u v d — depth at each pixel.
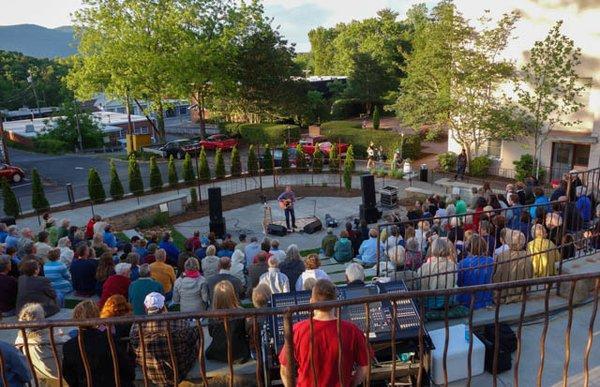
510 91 22.77
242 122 41.47
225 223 18.52
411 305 4.71
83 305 4.32
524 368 4.86
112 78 33.53
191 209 21.33
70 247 11.64
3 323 2.89
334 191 23.45
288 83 38.81
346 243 11.48
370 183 17.78
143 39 33.19
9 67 89.00
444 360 3.35
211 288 6.98
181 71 32.94
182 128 51.03
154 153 34.91
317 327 3.04
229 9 36.12
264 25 37.69
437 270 5.80
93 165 33.28
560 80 20.38
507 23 21.69
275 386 4.73
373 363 4.54
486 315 5.62
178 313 2.90
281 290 6.96
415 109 25.66
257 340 3.24
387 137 30.53
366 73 46.31
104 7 33.59
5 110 77.38
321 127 37.53
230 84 35.94
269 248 10.03
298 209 20.88
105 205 21.56
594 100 20.30
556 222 7.05
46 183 27.73
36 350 4.90
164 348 4.50
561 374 4.73
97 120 50.47
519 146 23.39
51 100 81.81
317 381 2.99
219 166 25.81
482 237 7.18
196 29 35.69
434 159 30.25
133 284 6.41
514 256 6.29
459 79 22.92
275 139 35.91
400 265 8.07
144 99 37.16
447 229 8.42
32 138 44.81
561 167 22.16
